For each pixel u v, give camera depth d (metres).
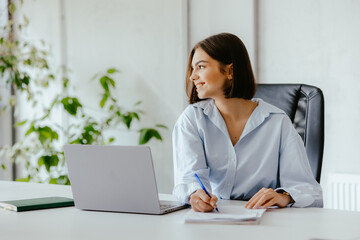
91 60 3.81
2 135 4.12
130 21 3.64
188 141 1.78
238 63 1.76
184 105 3.44
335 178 2.89
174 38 3.46
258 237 1.13
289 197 1.56
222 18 3.25
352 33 2.90
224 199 1.78
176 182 1.80
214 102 1.85
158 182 3.58
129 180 1.43
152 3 3.54
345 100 2.94
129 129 3.65
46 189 2.00
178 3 3.43
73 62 3.88
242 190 1.78
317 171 2.01
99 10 3.76
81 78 3.85
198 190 1.49
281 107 2.14
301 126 2.09
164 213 1.44
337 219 1.34
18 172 4.18
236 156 1.78
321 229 1.21
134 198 1.44
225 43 1.76
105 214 1.45
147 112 3.60
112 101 3.72
